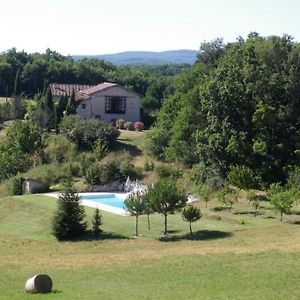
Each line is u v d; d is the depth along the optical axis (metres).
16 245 37.81
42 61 140.75
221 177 56.78
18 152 69.75
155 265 29.92
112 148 72.38
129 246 36.22
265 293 22.61
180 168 64.62
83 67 144.12
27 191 60.84
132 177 63.34
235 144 55.16
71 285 25.52
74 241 38.88
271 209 44.78
